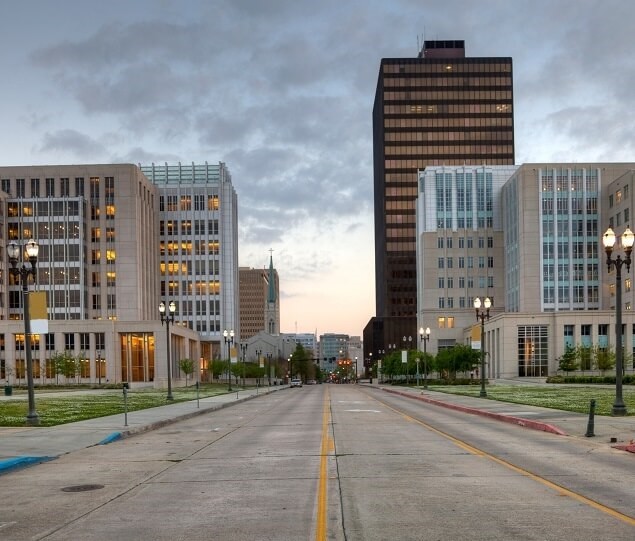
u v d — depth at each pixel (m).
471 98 180.25
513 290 124.06
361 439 19.17
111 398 45.25
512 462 14.02
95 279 124.50
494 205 135.62
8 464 13.97
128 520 9.04
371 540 7.77
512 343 101.81
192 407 35.62
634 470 12.80
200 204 151.75
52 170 125.31
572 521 8.62
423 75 181.25
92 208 125.94
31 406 23.53
